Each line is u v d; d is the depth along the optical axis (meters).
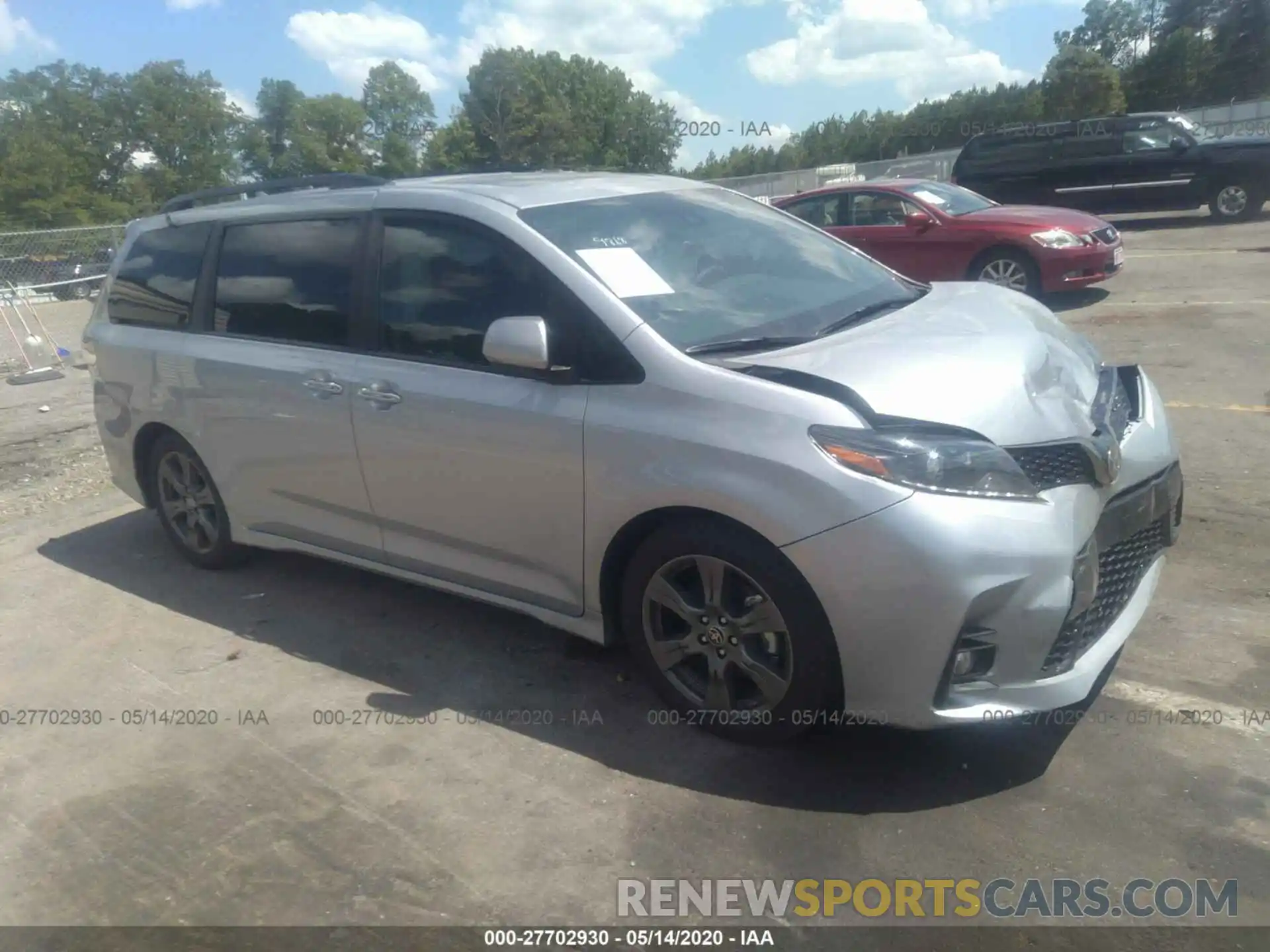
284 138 72.50
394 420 3.97
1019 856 2.87
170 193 63.19
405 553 4.23
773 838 3.02
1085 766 3.22
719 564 3.25
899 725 3.06
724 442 3.14
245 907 2.90
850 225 12.03
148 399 5.12
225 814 3.33
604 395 3.42
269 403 4.46
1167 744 3.30
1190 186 16.75
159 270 5.19
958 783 3.20
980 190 18.11
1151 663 3.77
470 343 3.81
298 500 4.56
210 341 4.80
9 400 10.24
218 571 5.33
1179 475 3.87
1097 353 4.11
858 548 2.93
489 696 3.92
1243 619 4.03
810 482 2.99
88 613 4.95
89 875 3.10
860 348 3.40
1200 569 4.48
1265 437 6.09
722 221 4.32
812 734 3.51
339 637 4.49
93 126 62.16
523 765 3.46
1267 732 3.32
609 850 3.02
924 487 2.92
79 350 12.59
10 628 4.84
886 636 2.96
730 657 3.33
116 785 3.54
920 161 28.86
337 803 3.34
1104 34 64.75
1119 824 2.96
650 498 3.29
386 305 4.09
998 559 2.88
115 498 6.74
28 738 3.88
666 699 3.57
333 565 5.30
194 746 3.73
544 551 3.70
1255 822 2.93
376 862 3.04
